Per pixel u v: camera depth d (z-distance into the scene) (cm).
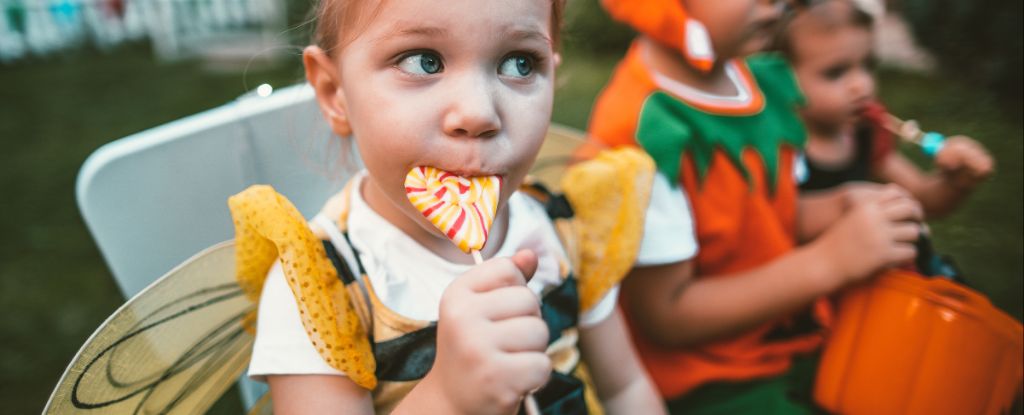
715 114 139
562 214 111
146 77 560
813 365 144
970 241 249
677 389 140
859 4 167
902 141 332
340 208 101
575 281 107
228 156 119
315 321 87
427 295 94
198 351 96
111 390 85
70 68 610
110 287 252
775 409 133
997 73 391
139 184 111
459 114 80
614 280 112
